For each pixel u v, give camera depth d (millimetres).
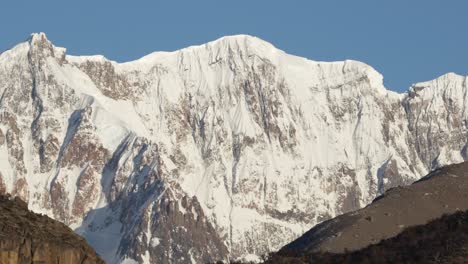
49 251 158750
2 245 156500
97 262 162625
